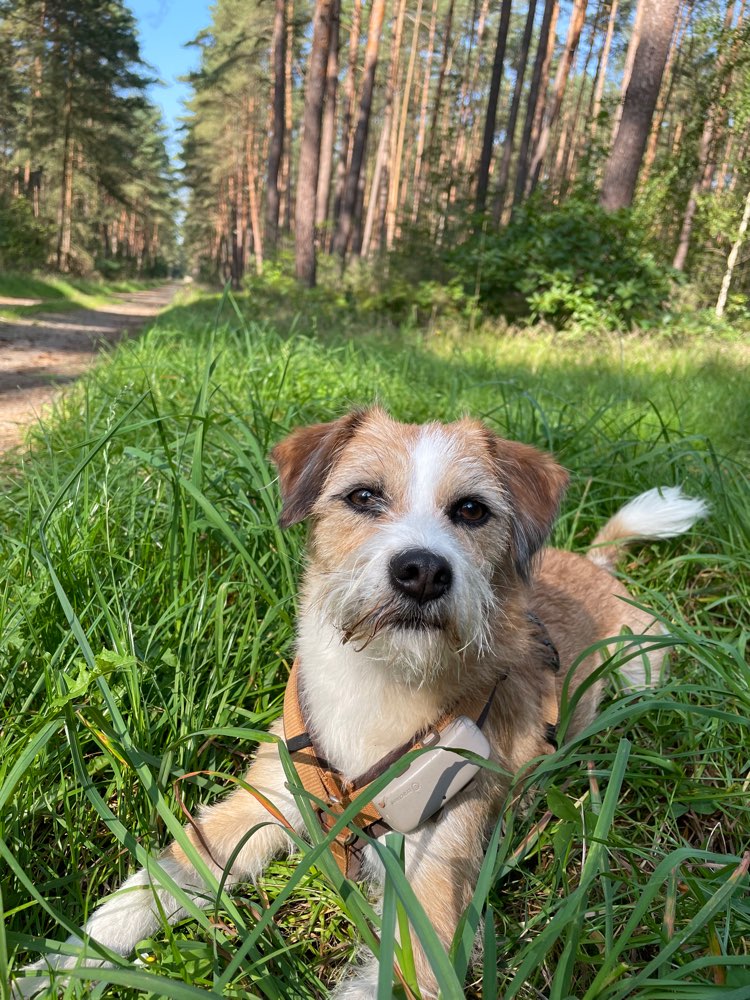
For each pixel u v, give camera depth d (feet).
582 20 18.21
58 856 1.32
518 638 1.46
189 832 1.35
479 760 1.18
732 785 1.56
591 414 4.00
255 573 1.86
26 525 1.91
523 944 1.22
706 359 6.84
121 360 4.88
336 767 1.36
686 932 0.95
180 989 0.90
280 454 1.61
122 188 38.34
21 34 27.37
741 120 11.64
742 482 2.78
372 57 19.10
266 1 27.99
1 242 24.27
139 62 28.94
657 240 10.02
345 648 1.34
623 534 2.53
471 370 5.62
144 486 2.39
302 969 1.20
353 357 5.00
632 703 1.77
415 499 1.41
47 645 1.63
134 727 1.45
